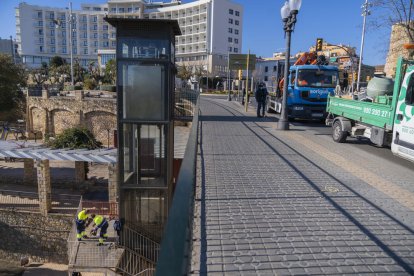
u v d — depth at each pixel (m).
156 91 12.60
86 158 17.89
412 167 8.34
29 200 19.78
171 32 12.78
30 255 17.66
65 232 17.36
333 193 6.17
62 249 17.36
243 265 3.75
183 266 1.58
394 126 8.63
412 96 7.96
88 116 35.50
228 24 111.81
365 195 6.10
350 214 5.22
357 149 10.55
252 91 44.50
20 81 45.06
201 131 13.17
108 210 16.64
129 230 12.91
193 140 3.64
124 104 12.59
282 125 13.96
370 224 4.87
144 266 12.49
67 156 17.91
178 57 116.06
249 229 4.64
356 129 10.73
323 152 9.78
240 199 5.77
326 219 5.02
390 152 10.20
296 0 12.31
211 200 5.71
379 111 9.34
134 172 12.83
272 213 5.21
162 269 1.45
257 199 5.79
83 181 23.20
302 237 4.44
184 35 114.94
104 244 13.33
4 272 15.95
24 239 17.70
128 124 12.70
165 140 12.81
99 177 24.91
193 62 109.12
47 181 17.92
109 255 12.72
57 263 17.31
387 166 8.37
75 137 21.05
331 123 12.64
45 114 37.25
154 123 12.66
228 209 5.34
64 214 17.81
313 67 16.94
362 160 8.96
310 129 14.81
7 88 42.41
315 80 16.88
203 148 9.90
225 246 4.17
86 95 39.31
